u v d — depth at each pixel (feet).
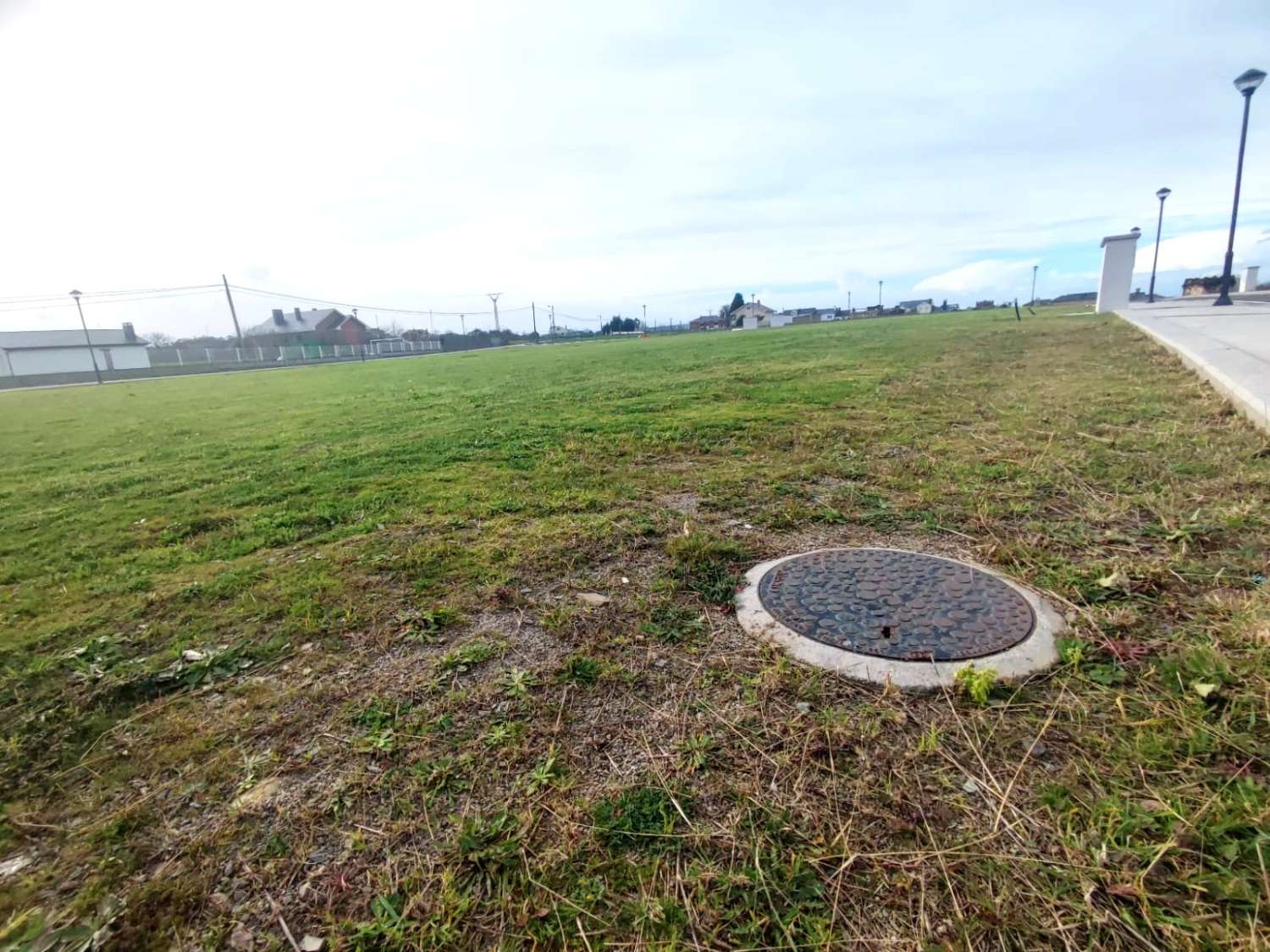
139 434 30.17
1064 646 6.75
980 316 92.94
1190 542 9.00
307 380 69.51
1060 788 4.95
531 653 7.48
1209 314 42.45
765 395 26.16
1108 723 5.63
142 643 8.49
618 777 5.41
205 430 30.07
